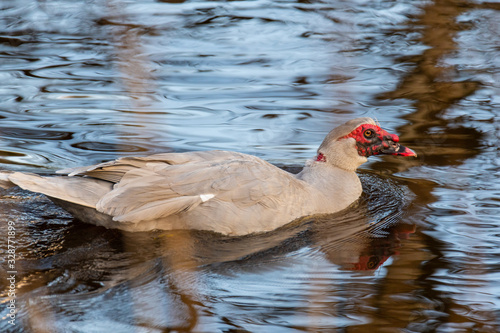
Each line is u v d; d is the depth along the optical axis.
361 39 19.91
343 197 11.71
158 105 16.02
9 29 20.69
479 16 20.83
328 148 12.05
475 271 9.11
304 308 8.14
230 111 15.80
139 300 8.19
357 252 9.90
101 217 10.12
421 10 22.03
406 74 17.72
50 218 10.59
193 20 21.66
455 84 17.14
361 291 8.61
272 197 10.57
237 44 20.00
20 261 9.08
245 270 9.23
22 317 7.64
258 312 8.03
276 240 10.30
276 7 23.09
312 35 20.58
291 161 13.59
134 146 13.91
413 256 9.70
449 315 8.00
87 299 8.16
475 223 10.80
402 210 11.52
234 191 10.33
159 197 10.07
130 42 8.55
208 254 9.73
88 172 10.23
